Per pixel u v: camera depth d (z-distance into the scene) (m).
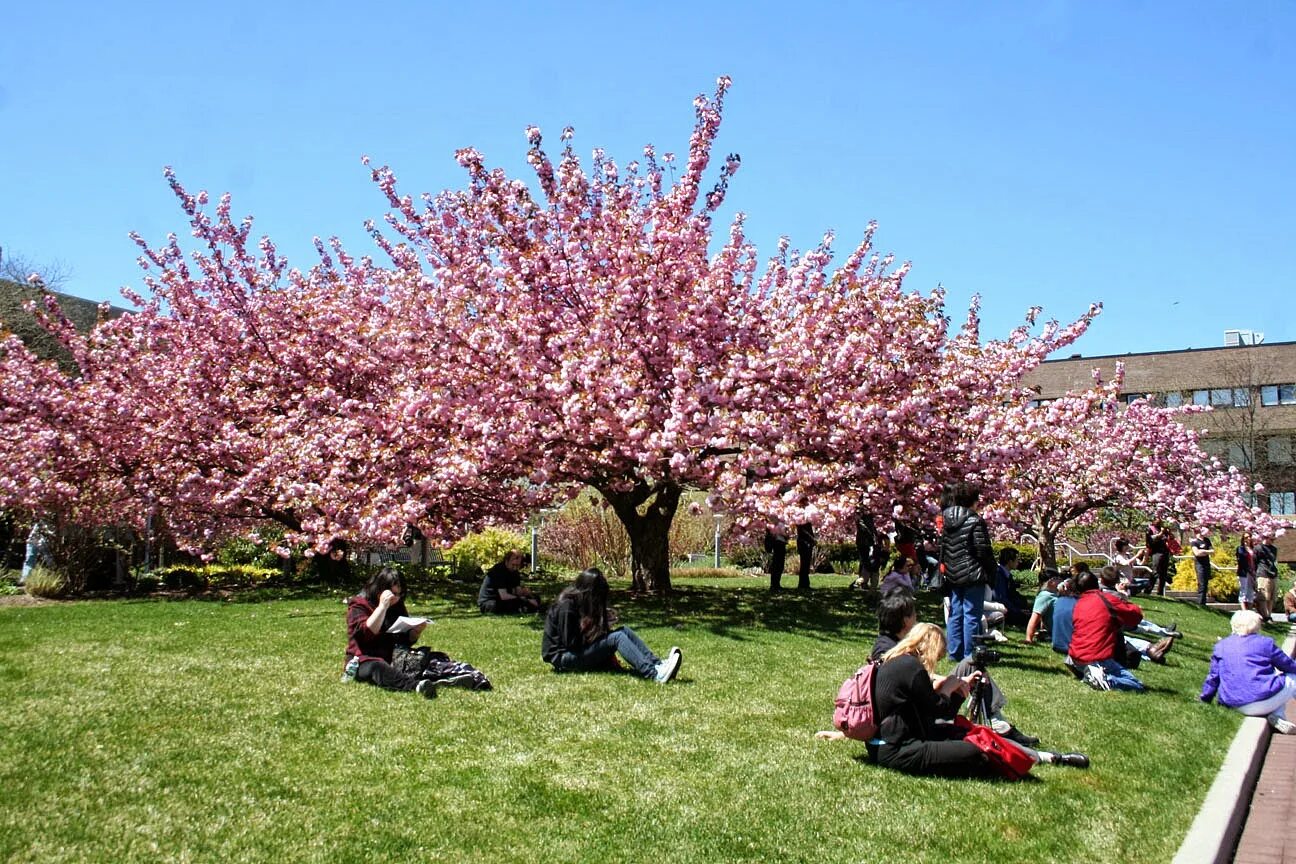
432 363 12.46
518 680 7.55
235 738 5.54
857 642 10.48
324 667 7.80
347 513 12.34
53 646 8.60
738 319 12.08
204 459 14.79
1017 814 4.95
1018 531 18.12
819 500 10.59
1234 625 8.45
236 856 3.95
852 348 11.16
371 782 4.91
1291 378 46.09
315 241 17.55
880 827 4.66
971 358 12.93
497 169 11.82
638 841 4.33
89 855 3.88
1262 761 7.15
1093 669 8.70
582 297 11.93
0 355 16.31
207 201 15.54
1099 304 13.77
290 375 14.95
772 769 5.44
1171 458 20.48
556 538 22.05
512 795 4.80
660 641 9.97
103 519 15.12
